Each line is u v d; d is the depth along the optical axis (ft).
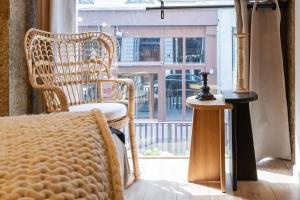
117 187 2.15
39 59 8.43
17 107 8.71
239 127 8.27
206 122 8.21
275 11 9.34
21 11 8.86
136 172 8.61
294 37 8.85
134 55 10.44
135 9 10.27
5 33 8.16
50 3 9.24
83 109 7.73
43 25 9.36
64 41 8.95
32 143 2.07
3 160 1.85
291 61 9.34
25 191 1.59
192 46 10.32
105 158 2.23
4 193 1.57
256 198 7.36
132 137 8.59
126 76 10.48
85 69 9.12
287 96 9.78
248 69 9.48
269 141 9.73
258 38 9.42
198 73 10.40
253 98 7.96
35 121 2.50
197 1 10.09
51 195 1.64
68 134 2.22
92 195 1.84
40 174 1.74
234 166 7.80
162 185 8.16
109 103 8.66
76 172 1.88
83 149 2.09
